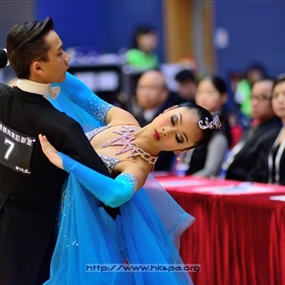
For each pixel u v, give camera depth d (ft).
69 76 25.31
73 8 81.51
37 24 21.80
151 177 24.23
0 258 22.59
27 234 22.47
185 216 24.16
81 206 21.84
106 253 21.97
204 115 22.72
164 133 22.61
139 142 23.04
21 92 22.24
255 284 27.55
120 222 22.75
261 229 27.17
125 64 55.47
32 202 22.52
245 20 84.79
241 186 32.53
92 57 60.54
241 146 38.45
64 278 22.02
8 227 22.52
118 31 83.87
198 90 40.88
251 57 84.69
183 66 67.21
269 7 83.10
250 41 84.69
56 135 21.58
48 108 22.16
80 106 25.48
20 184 22.35
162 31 87.45
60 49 22.03
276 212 26.45
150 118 43.50
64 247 22.11
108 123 25.09
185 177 37.58
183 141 22.70
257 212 27.30
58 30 80.84
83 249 21.71
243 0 84.74
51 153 21.40
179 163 41.55
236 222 28.27
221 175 40.34
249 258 27.76
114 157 22.82
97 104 25.18
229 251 28.66
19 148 22.02
